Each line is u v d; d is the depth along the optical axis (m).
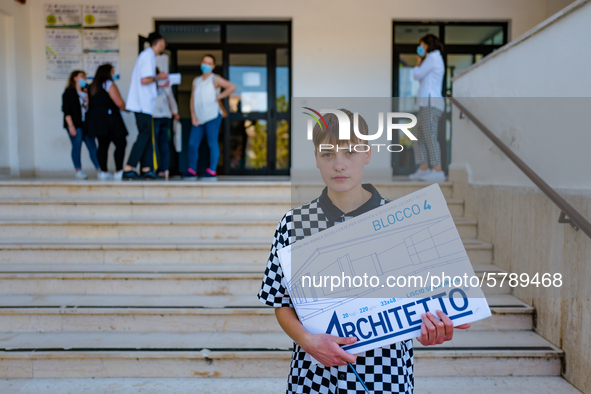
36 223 3.16
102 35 5.55
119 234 3.19
